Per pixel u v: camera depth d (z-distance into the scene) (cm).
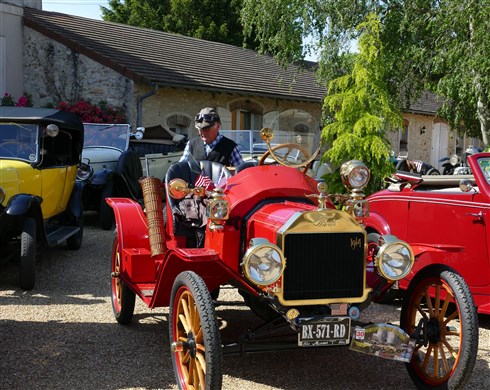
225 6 3044
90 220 1105
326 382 397
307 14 1241
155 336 483
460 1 1011
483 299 509
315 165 873
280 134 436
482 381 399
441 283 373
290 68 2208
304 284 345
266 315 399
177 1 2939
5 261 662
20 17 1597
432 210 553
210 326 324
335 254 350
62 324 507
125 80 1511
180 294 364
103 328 500
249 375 406
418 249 433
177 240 451
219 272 377
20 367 408
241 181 407
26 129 692
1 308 548
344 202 409
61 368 409
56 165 731
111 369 410
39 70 1602
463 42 1023
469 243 516
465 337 343
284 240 339
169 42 1973
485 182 513
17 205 583
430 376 378
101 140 1122
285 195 396
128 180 1002
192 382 358
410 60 1236
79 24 1762
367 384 395
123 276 479
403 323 407
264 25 1325
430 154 2600
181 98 1623
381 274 352
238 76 1844
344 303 352
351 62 1188
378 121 825
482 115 1183
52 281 651
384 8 1243
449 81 1042
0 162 659
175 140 1201
